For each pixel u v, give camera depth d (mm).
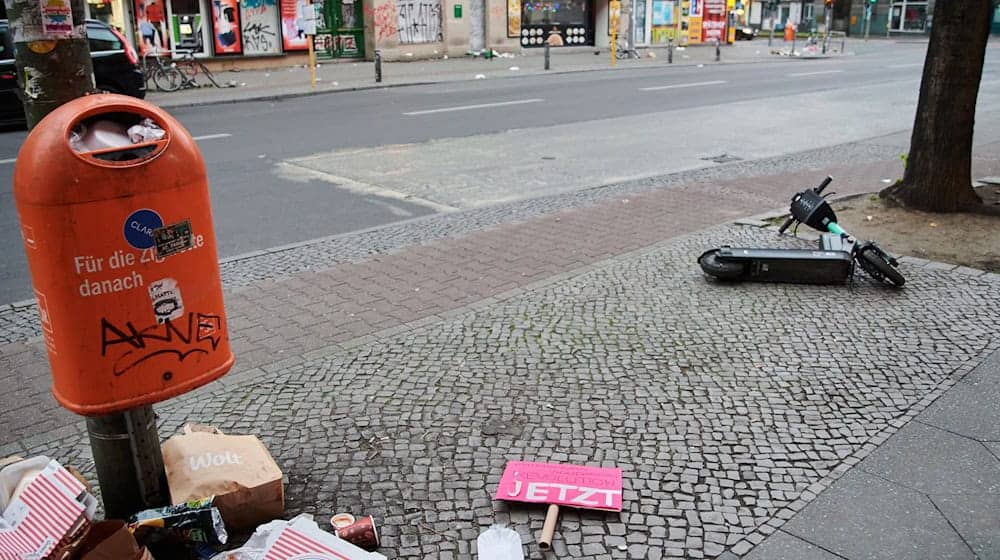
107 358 2648
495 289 5805
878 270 5625
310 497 3361
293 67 24344
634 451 3674
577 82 21844
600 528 3154
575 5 32156
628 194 8914
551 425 3902
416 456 3654
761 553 3000
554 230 7387
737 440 3760
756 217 7633
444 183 9586
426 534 3135
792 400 4121
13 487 2789
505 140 12578
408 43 27172
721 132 13641
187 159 2699
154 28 21172
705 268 5789
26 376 4582
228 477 3127
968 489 3369
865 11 57469
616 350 4727
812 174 10062
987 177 9422
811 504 3281
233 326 5211
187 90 19422
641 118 15117
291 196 8938
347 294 5773
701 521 3188
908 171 7844
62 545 2588
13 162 10641
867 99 18359
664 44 36938
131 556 2619
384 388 4297
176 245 2701
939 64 7367
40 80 2936
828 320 5137
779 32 60938
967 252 6473
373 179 9781
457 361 4609
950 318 5145
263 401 4176
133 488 2996
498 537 3018
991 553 2980
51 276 2537
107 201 2518
